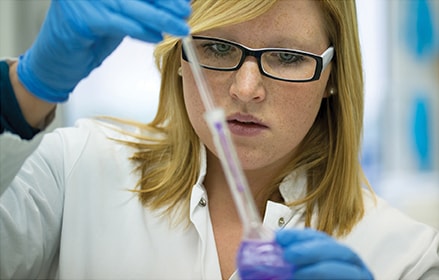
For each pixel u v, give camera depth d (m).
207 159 1.15
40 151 1.15
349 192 1.15
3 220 1.01
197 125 1.02
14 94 0.88
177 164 1.16
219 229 1.13
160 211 1.13
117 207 1.13
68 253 1.09
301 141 1.13
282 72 0.99
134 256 1.08
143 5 0.82
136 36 0.82
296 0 0.97
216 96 0.98
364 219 1.15
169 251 1.09
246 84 0.94
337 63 1.10
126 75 2.08
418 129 2.41
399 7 2.38
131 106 2.10
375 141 2.42
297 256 0.78
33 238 1.06
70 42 0.83
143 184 1.16
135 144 1.22
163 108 1.23
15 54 1.96
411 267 1.10
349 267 0.79
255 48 0.97
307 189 1.16
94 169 1.16
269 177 1.15
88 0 0.83
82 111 2.08
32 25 2.01
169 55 1.13
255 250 0.76
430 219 2.19
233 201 1.14
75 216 1.12
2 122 0.87
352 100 1.13
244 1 0.94
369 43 2.41
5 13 1.91
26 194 1.06
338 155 1.15
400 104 2.41
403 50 2.39
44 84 0.88
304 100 1.01
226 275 1.09
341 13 1.05
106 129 1.26
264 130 0.99
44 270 1.14
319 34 1.02
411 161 2.42
